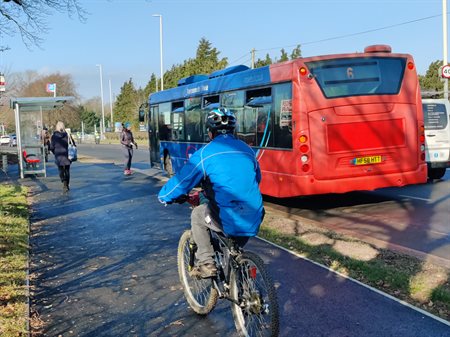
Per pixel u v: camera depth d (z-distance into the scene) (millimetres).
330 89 8984
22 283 5547
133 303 5051
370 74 9203
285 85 9211
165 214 9828
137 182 15484
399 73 9398
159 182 15367
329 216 9445
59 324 4551
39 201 11953
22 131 17438
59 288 5547
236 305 4160
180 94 14406
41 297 5262
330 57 9008
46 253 7082
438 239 7352
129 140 17688
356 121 9102
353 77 9102
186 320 4609
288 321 4492
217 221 3984
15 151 36812
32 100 16594
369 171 9258
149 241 7648
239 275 4074
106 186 14547
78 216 9898
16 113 17000
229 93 11320
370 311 4637
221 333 4312
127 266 6352
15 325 4340
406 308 4676
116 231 8445
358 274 5668
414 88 9523
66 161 13266
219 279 4352
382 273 5477
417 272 5531
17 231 8047
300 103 8906
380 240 7305
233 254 4094
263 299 3807
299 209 10289
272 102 9656
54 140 13172
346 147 9062
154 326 4488
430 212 9359
